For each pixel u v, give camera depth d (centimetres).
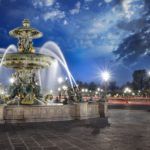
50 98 2311
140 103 6281
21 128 1519
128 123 1894
